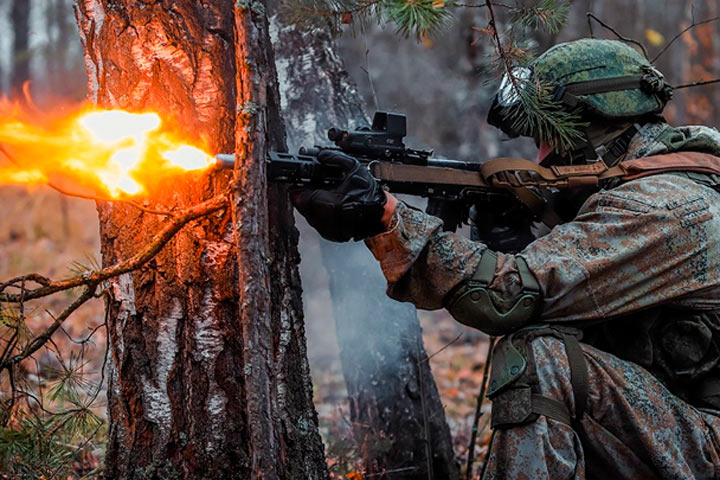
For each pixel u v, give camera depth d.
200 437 2.01
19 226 7.72
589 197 2.13
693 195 2.06
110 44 2.02
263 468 1.75
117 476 2.07
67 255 6.89
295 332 2.17
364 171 1.91
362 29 2.47
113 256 2.06
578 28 8.34
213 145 2.01
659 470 1.99
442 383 4.72
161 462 2.01
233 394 2.02
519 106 2.22
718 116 8.30
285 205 2.16
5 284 1.89
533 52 2.41
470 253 2.01
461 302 2.00
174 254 2.01
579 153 2.19
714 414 2.08
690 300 2.04
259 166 1.78
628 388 1.99
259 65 1.80
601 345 2.12
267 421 1.76
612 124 2.20
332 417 3.77
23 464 2.03
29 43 14.69
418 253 1.96
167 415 2.02
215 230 2.00
